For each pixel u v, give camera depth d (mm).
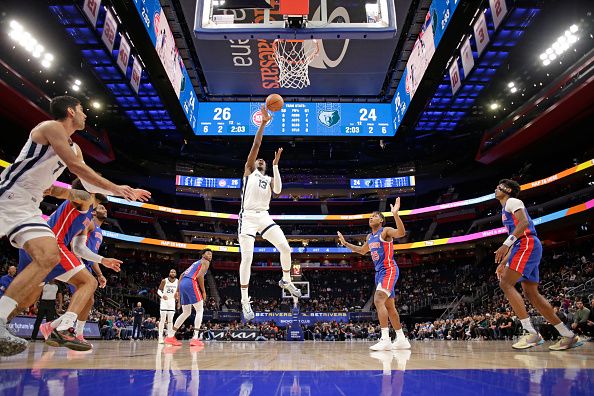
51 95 23438
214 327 26672
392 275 6059
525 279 5301
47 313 9781
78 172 3000
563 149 28875
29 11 18047
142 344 8930
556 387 1731
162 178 37594
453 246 36312
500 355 4254
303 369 2590
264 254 38938
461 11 14656
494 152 30188
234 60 18531
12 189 2930
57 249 2969
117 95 23094
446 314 30547
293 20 9414
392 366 2826
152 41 16047
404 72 20156
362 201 40469
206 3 9531
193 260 39156
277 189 5727
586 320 10781
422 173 37781
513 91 25484
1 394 1470
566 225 27812
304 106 21953
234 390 1673
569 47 20484
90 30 16594
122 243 34438
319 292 38000
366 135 21797
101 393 1520
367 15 10023
